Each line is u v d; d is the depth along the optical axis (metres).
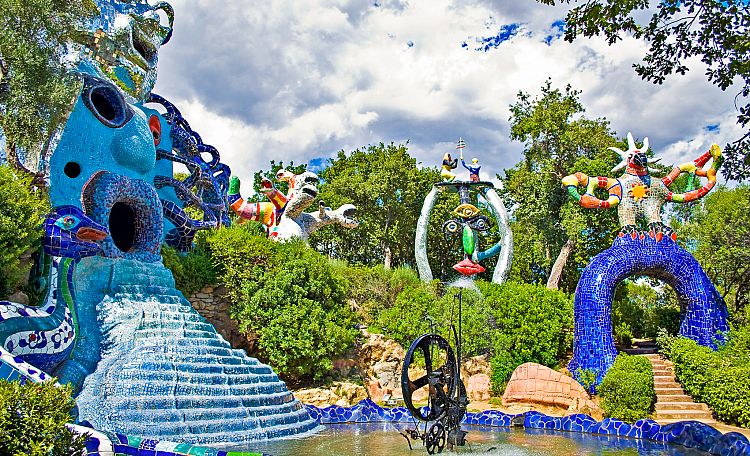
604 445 13.88
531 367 20.03
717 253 31.28
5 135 13.75
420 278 27.67
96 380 12.48
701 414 19.25
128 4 17.11
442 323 23.23
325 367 20.50
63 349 12.24
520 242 43.97
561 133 36.47
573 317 23.66
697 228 34.41
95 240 13.73
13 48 13.38
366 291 25.92
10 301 11.65
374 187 45.94
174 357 13.91
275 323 20.30
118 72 16.78
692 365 20.14
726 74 11.29
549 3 11.34
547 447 13.45
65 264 13.59
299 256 22.11
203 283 20.34
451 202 49.41
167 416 12.34
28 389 7.06
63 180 14.66
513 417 16.97
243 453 8.23
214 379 14.16
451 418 12.80
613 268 22.80
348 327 22.14
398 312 23.50
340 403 19.59
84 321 13.80
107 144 15.91
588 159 35.28
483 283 26.59
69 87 14.16
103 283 14.85
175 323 15.10
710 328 22.25
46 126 13.67
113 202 15.42
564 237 36.75
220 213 21.95
